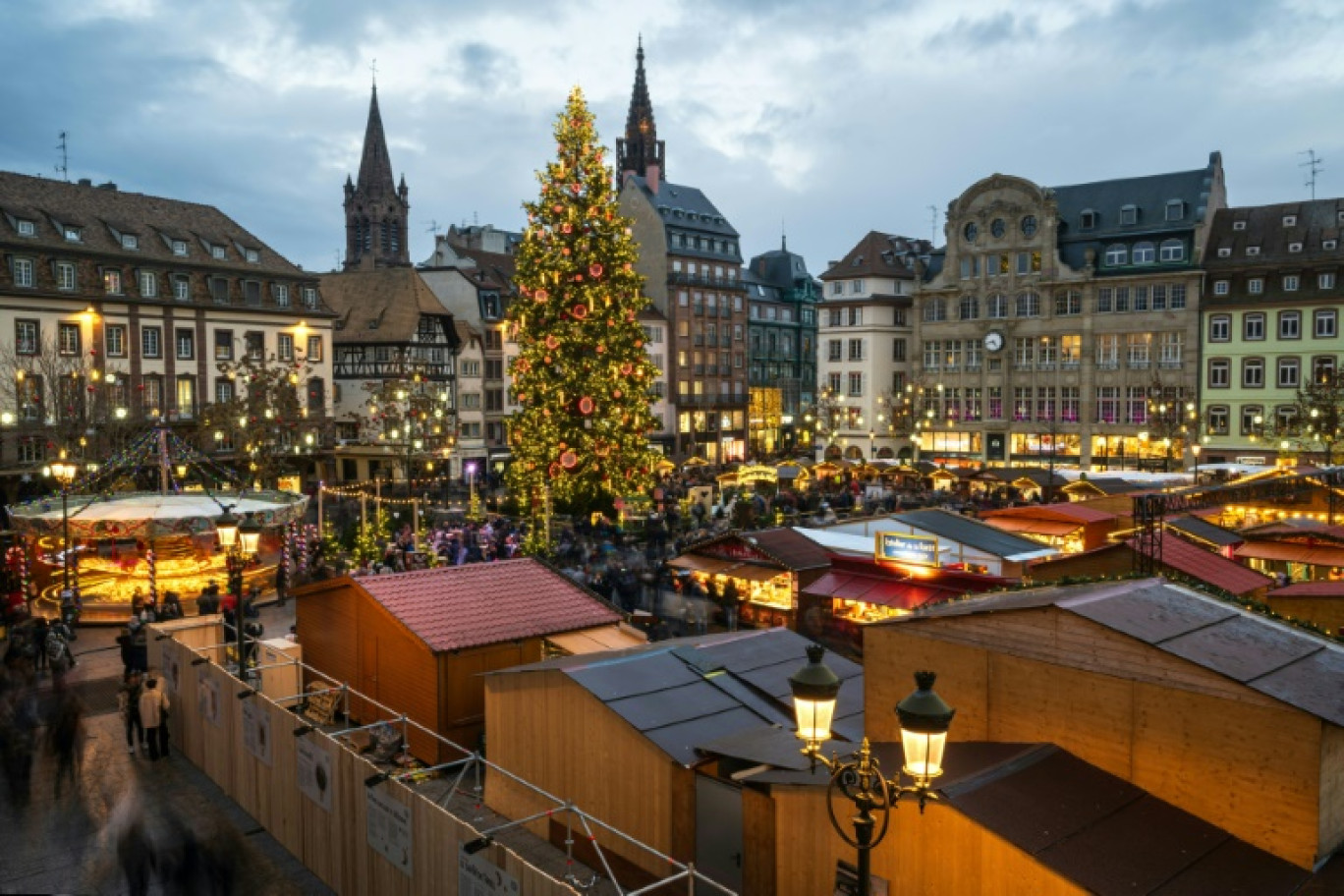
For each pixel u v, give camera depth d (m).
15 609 26.61
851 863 9.62
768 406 107.25
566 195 45.03
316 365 68.88
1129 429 72.19
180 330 60.97
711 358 99.06
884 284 87.12
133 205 62.19
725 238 101.69
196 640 19.66
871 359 86.81
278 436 57.34
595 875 13.08
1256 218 70.50
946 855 8.87
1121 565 22.89
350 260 133.38
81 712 20.50
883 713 11.86
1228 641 10.01
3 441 50.16
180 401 60.75
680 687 14.44
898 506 47.41
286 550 33.44
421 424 59.41
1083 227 75.69
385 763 17.47
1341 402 58.78
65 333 55.59
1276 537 26.75
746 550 28.11
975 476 51.50
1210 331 69.69
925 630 11.44
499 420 82.19
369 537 35.34
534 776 14.95
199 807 15.73
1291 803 8.72
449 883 10.51
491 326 81.44
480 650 18.19
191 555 34.50
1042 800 9.09
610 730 13.57
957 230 80.00
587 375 44.81
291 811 14.02
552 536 40.44
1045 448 76.25
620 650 16.06
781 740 12.27
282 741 14.16
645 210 96.19
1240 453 68.44
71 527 29.47
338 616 20.38
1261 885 8.23
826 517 41.38
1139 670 9.70
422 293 76.06
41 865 13.65
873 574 25.48
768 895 10.74
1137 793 9.51
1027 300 77.12
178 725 18.16
